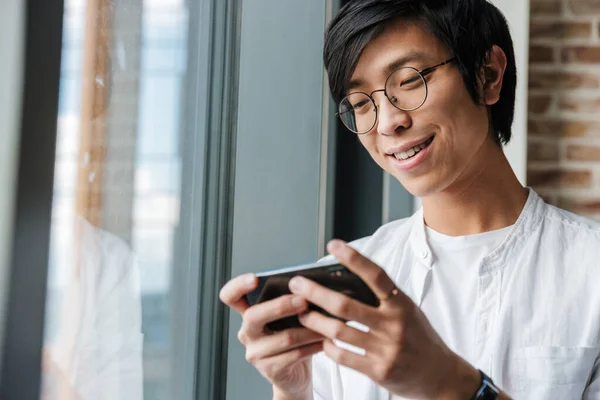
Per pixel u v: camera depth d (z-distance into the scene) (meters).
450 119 1.04
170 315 1.15
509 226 1.17
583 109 2.12
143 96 1.08
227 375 1.36
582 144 2.12
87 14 0.93
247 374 1.38
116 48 1.00
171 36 1.14
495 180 1.15
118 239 1.02
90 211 0.95
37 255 0.76
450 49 1.04
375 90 1.08
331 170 1.93
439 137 1.05
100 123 0.97
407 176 1.08
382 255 1.29
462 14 1.05
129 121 1.04
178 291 1.17
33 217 0.76
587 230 1.15
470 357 1.11
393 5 1.04
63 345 0.89
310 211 1.55
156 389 1.12
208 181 1.25
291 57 1.52
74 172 0.91
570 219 1.18
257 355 0.87
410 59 1.04
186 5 1.17
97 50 0.96
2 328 0.73
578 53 2.13
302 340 0.84
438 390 0.82
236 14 1.29
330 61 1.12
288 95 1.52
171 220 1.15
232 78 1.29
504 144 1.20
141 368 1.08
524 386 1.07
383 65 1.05
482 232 1.16
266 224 1.49
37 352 0.76
